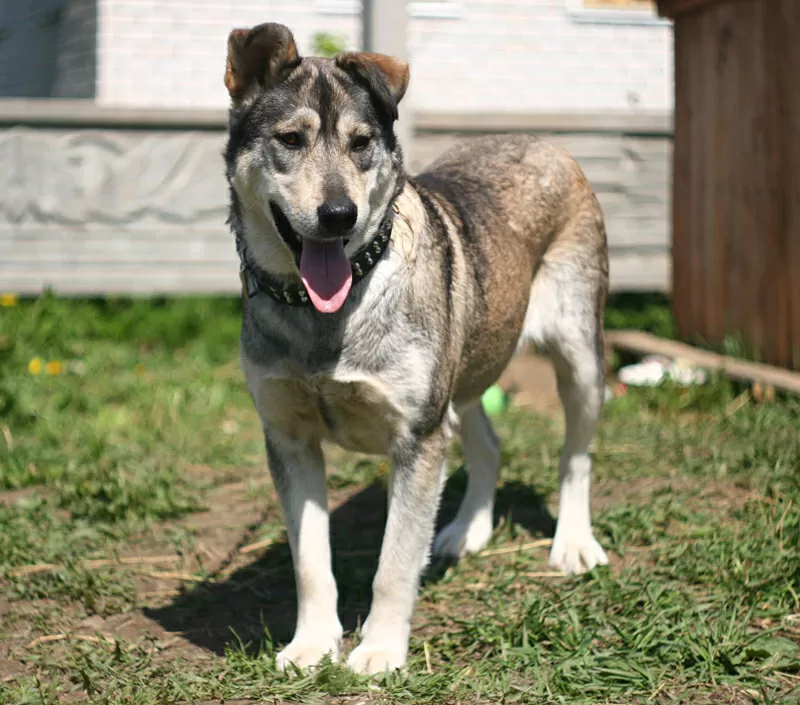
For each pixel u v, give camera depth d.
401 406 3.30
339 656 3.34
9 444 5.81
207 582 4.07
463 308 3.63
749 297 6.96
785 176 6.53
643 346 7.57
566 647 3.31
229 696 3.04
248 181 3.33
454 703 3.01
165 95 11.18
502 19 11.78
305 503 3.45
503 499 5.02
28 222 8.45
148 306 9.20
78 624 3.70
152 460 5.67
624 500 4.82
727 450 5.41
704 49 7.33
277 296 3.29
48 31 12.71
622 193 8.97
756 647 3.19
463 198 3.96
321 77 3.29
